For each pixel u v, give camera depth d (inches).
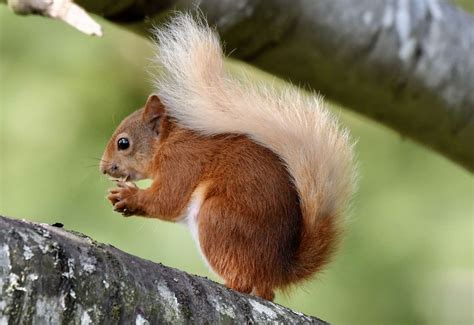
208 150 300.8
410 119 377.4
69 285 210.5
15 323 204.1
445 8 378.9
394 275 488.1
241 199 284.4
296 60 359.9
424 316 482.6
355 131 524.1
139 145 332.2
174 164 304.2
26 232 210.7
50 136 491.5
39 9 315.9
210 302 232.5
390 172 511.8
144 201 305.3
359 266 487.5
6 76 503.8
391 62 363.9
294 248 286.5
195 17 340.8
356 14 358.3
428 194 504.7
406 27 365.4
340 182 289.1
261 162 289.4
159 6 336.8
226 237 282.0
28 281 205.8
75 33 514.6
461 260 490.9
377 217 498.9
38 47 510.9
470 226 494.6
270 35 351.3
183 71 300.4
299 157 287.7
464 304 484.7
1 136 490.9
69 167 485.7
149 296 222.2
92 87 505.4
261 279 282.2
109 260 219.5
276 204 284.5
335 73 363.6
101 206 478.3
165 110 322.0
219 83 298.0
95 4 334.0
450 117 374.6
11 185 481.7
